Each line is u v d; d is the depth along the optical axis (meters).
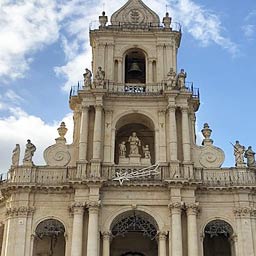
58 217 38.06
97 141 39.94
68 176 39.38
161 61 45.25
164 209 37.91
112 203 37.94
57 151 40.97
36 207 38.28
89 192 37.62
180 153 40.47
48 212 38.19
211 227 38.72
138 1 49.59
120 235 41.59
